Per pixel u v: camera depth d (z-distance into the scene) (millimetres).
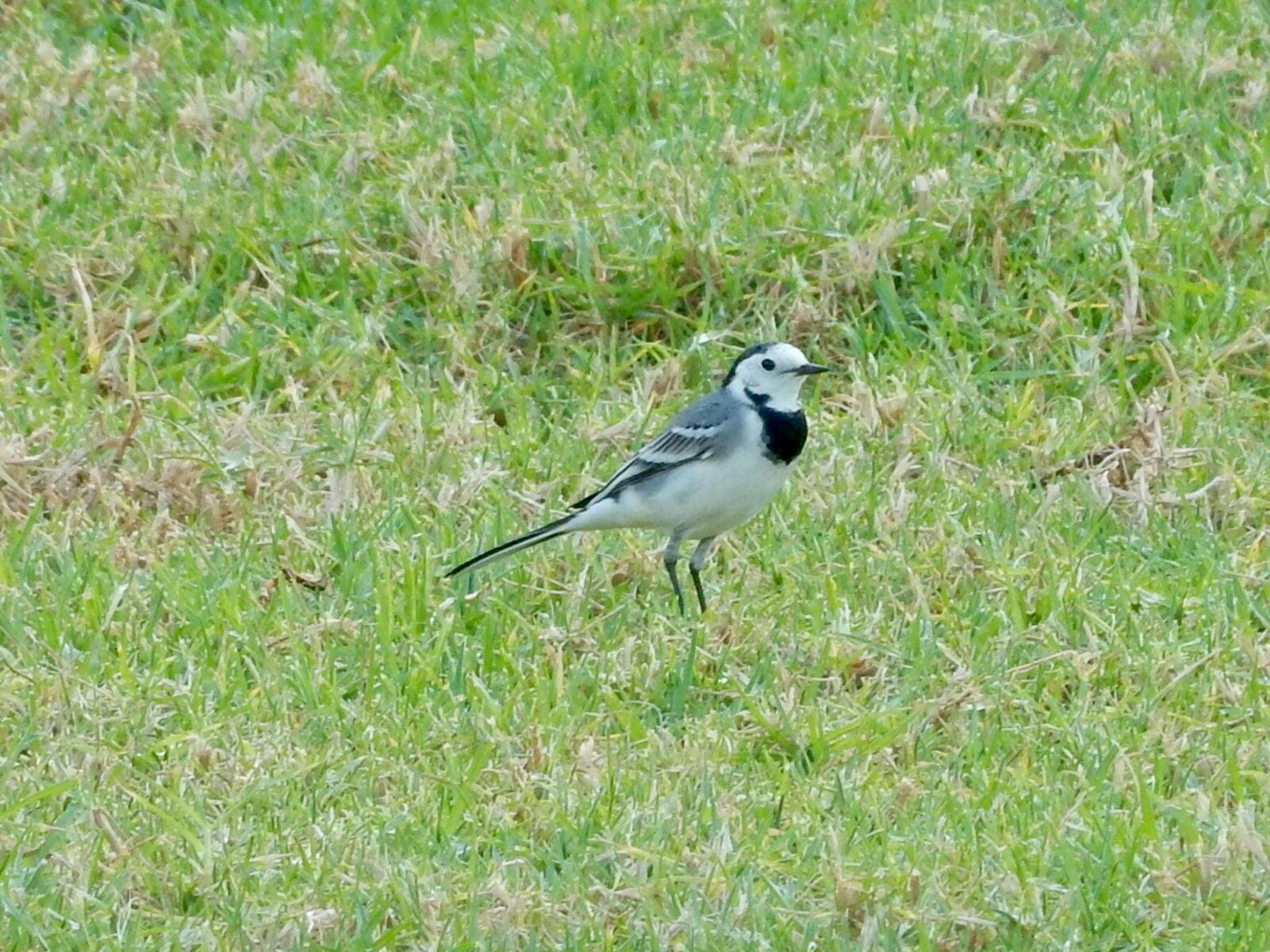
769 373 11250
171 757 9898
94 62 16594
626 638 11164
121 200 15070
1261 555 11922
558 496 12562
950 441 13062
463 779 9719
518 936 8656
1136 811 9516
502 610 11320
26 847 9141
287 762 9812
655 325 14305
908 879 8859
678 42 17266
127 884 8984
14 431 12922
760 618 11328
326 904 8852
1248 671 10805
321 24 17344
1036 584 11555
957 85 16219
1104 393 13484
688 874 9055
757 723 10328
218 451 12836
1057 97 16016
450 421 13102
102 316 13922
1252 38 17156
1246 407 13336
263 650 10703
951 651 10906
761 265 14367
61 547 11742
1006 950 8633
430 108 16031
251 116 15945
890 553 11797
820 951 8633
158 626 11109
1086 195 14766
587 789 9711
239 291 14227
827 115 15805
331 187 15016
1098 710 10492
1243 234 14562
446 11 17734
